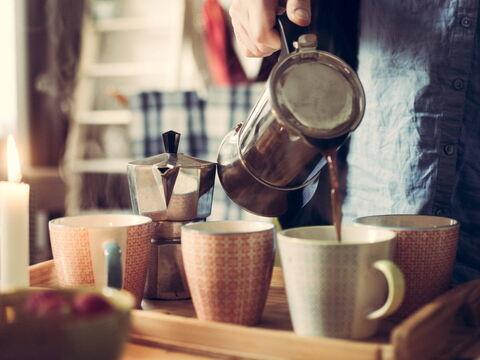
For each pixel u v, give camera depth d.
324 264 0.78
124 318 0.64
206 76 3.28
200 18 3.30
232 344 0.79
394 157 1.25
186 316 0.94
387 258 0.80
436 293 0.91
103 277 0.92
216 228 0.94
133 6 3.69
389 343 0.79
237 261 0.84
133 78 3.74
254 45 1.12
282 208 1.03
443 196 1.22
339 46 1.32
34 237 1.96
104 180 3.44
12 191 0.92
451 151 1.21
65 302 0.66
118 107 3.73
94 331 0.61
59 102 3.48
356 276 0.78
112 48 3.81
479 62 1.19
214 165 1.03
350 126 0.88
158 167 0.99
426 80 1.21
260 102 0.93
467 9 1.17
